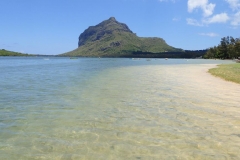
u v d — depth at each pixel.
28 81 19.38
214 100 11.23
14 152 5.45
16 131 6.85
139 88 15.07
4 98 11.66
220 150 5.59
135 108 9.65
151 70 34.47
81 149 5.62
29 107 9.77
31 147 5.73
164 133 6.73
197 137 6.42
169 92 13.49
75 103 10.55
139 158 5.18
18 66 49.72
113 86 16.03
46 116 8.43
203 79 20.61
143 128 7.17
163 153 5.43
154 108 9.66
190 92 13.51
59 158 5.15
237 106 10.03
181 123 7.67
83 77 22.86
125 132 6.81
